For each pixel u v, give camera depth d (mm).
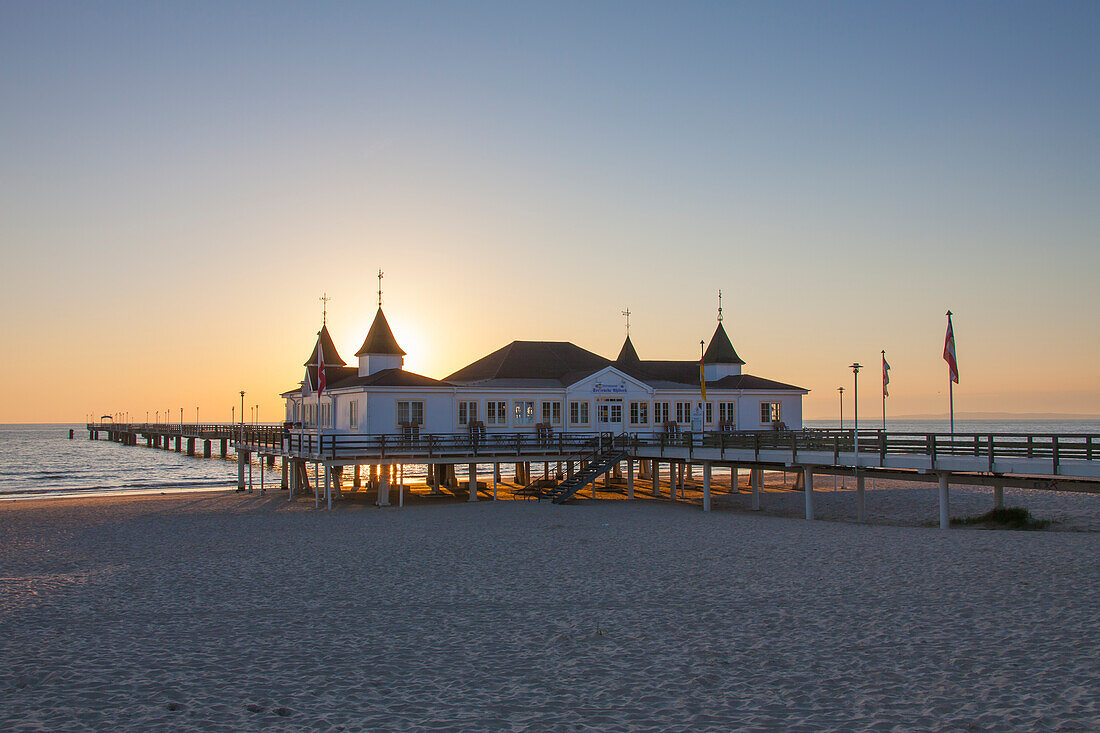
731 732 10812
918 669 13117
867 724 10930
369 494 49344
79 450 142125
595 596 19156
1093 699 11461
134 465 96062
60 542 28969
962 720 10914
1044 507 37594
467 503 42562
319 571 22859
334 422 50906
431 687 12906
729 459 38156
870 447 32375
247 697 12492
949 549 23812
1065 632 14820
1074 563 20984
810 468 34594
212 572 22891
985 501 41094
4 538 30094
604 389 48938
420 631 16312
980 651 13906
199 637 16000
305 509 40375
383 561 24297
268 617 17625
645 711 11680
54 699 12391
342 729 11180
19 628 16781
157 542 28750
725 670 13422
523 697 12383
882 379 35469
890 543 25453
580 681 13070
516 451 43938
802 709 11570
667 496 47000
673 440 45781
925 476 30578
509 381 48812
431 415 45250
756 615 17000
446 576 21859
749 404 52656
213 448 152250
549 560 24000
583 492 49062
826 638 15125
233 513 38438
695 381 56688
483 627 16547
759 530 29891
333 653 14844
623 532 29766
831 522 33062
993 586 18750
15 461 105125
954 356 31547
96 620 17453
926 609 16938
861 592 18766
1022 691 11898
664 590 19641
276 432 49156
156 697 12484
